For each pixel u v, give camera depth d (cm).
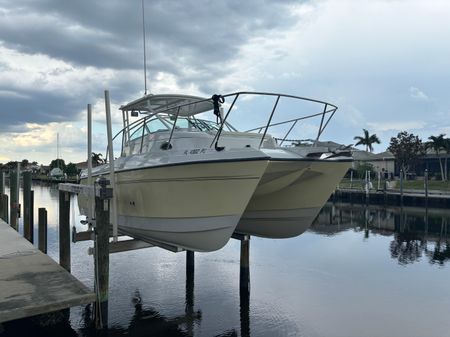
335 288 856
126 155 796
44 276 606
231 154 536
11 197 1463
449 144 4241
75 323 625
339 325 662
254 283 882
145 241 694
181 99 772
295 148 643
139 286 837
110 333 622
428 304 763
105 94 644
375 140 5234
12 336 595
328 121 677
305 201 703
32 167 10162
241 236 796
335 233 1659
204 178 557
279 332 634
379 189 3225
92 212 673
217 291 813
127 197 702
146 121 751
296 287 859
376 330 644
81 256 1107
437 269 1034
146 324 656
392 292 834
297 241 1426
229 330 641
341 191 3316
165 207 616
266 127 610
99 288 579
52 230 1669
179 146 659
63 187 813
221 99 600
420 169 5056
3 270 638
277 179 641
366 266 1059
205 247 607
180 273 934
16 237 922
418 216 2331
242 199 556
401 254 1223
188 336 619
